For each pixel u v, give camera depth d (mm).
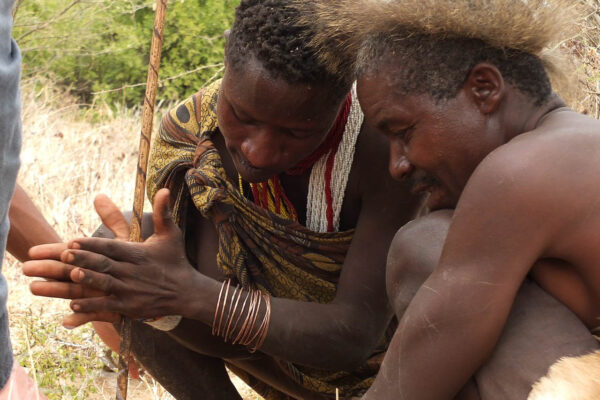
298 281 2871
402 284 2330
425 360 2127
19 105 2068
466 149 2240
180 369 2994
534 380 2080
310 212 2834
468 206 2100
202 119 2871
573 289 2160
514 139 2154
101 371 3723
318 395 3035
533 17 2232
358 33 2334
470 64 2217
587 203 2057
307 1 2396
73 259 2354
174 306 2508
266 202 2840
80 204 5398
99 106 9664
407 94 2252
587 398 2016
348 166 2752
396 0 2232
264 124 2475
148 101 2533
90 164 6121
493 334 2102
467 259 2098
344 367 2773
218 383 3064
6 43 1999
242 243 2826
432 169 2299
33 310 4082
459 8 2182
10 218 2848
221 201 2748
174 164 2844
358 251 2764
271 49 2363
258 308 2604
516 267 2078
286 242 2834
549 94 2297
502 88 2221
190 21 9508
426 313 2117
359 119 2734
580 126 2135
